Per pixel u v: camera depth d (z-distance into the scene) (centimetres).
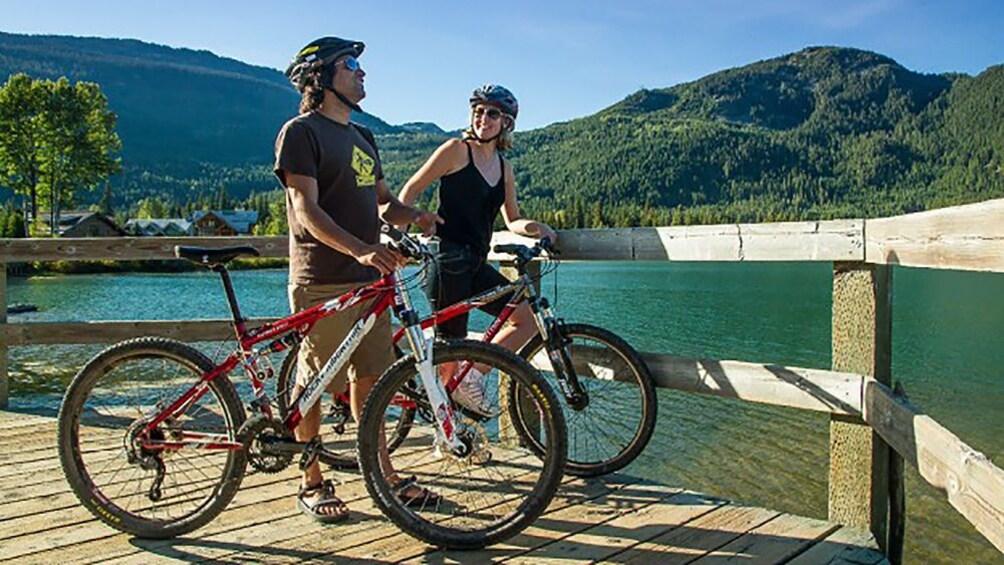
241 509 300
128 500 298
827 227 282
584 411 343
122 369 283
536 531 276
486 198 337
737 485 752
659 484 324
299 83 286
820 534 272
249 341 281
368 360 290
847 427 286
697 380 326
